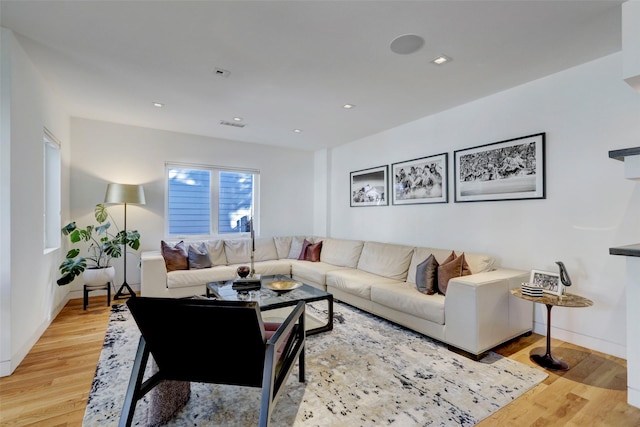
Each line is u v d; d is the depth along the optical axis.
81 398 1.88
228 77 2.81
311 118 4.02
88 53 2.40
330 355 2.46
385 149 4.60
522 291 2.46
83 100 3.40
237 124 4.30
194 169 4.93
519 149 2.99
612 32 2.11
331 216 5.77
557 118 2.73
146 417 1.71
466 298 2.42
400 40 2.21
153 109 3.69
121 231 4.19
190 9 1.88
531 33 2.12
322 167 5.88
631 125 2.34
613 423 1.68
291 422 1.67
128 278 4.40
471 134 3.43
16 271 2.25
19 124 2.30
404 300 2.90
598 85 2.50
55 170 3.52
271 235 5.66
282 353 1.73
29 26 2.07
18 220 2.29
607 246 2.47
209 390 1.99
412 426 1.64
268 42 2.24
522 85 2.97
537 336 2.86
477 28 2.06
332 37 2.17
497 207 3.19
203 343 1.50
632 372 1.83
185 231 4.92
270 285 3.21
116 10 1.89
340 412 1.75
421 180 4.02
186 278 3.80
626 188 2.37
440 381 2.08
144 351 1.55
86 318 3.28
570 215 2.67
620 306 2.41
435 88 3.05
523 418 1.71
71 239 3.61
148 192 4.54
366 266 4.10
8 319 2.14
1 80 2.12
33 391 1.95
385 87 3.03
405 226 4.27
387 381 2.08
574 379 2.11
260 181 5.54
